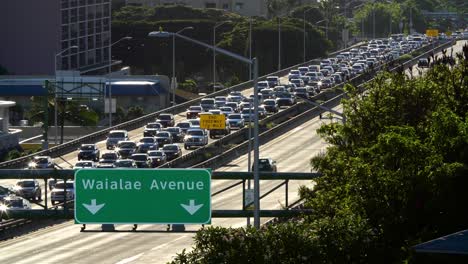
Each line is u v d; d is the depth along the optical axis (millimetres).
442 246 53500
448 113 68375
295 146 155750
